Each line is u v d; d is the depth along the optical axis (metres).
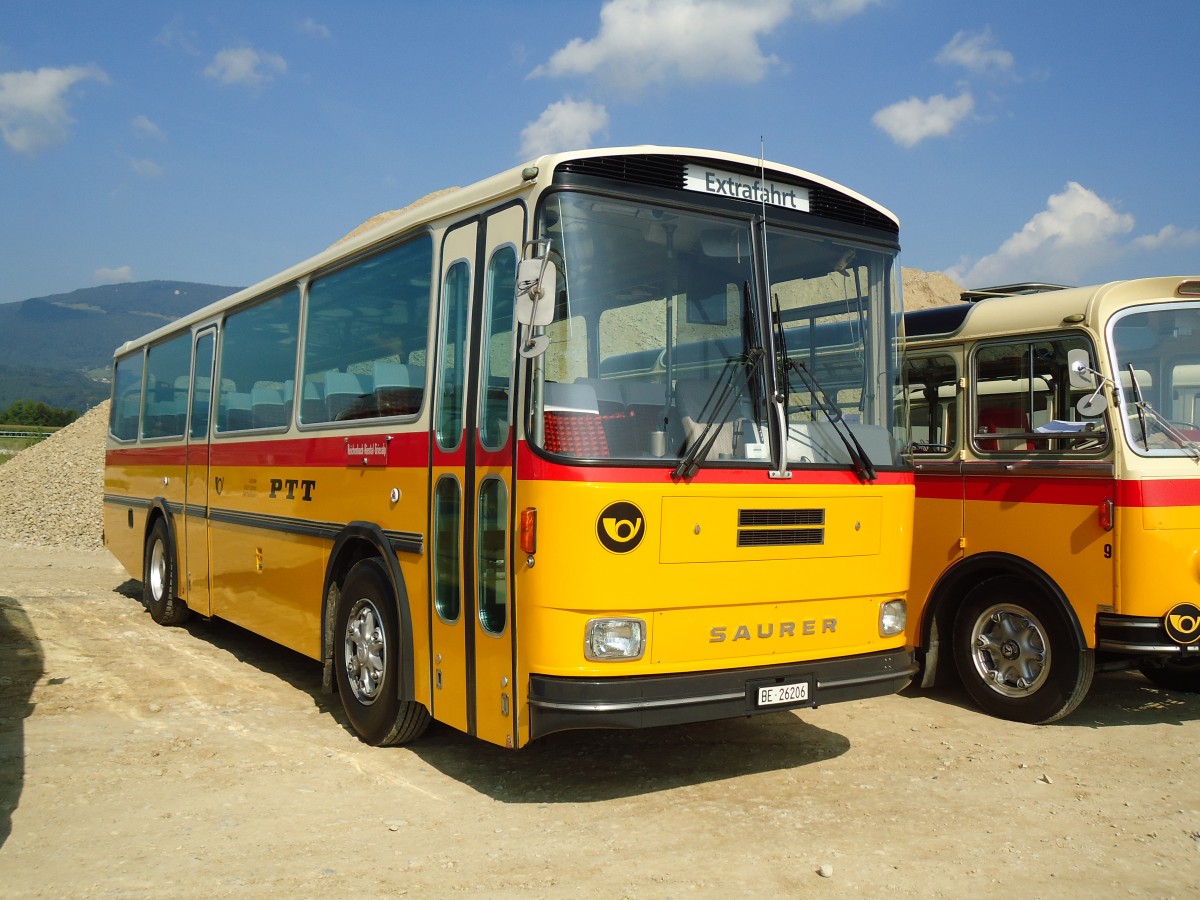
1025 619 7.49
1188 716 7.64
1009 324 7.75
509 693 5.16
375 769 6.12
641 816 5.31
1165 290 7.36
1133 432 6.93
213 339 10.19
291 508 7.98
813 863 4.68
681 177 5.56
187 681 8.54
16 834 5.03
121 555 13.17
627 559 4.99
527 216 5.33
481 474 5.49
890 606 6.05
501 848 4.85
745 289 5.69
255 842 4.93
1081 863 4.73
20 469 28.83
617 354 5.23
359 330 7.18
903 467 6.20
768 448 5.54
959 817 5.34
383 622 6.46
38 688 8.12
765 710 5.37
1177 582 6.72
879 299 6.32
